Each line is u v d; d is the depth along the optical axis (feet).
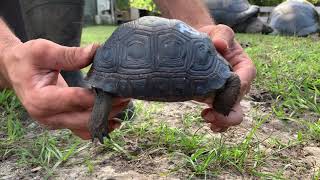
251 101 2.38
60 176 1.44
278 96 2.31
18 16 2.30
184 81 1.12
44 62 1.18
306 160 1.60
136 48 1.13
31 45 1.18
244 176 1.44
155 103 2.23
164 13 1.73
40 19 1.92
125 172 1.46
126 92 1.12
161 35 1.15
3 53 1.23
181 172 1.45
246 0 6.61
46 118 1.20
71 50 1.18
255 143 1.70
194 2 1.71
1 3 2.27
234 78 1.18
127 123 1.81
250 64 1.37
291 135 1.87
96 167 1.50
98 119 1.13
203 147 1.60
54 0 1.89
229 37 1.38
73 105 1.16
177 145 1.64
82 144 1.68
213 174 1.43
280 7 6.31
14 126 1.82
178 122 1.95
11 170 1.51
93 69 1.17
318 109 2.14
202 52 1.15
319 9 7.52
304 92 2.41
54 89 1.16
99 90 1.14
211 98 1.22
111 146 1.63
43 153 1.59
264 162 1.53
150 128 1.84
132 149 1.63
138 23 1.18
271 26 6.24
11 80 1.23
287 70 2.96
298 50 3.85
